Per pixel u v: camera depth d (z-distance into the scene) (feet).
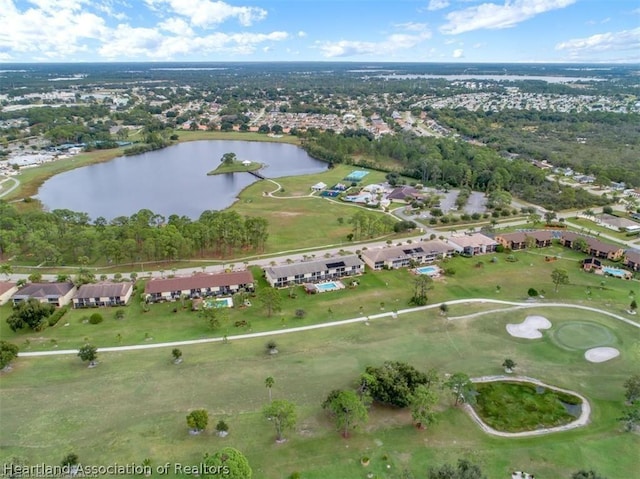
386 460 230.89
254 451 235.61
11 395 276.62
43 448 236.22
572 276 456.04
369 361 314.76
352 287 430.20
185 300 407.23
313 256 504.84
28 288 397.39
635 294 416.87
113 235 487.20
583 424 260.21
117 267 474.90
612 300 404.98
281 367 307.17
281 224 614.34
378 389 268.00
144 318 374.63
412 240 557.74
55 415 259.80
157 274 458.50
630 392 272.51
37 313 351.87
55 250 470.80
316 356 320.50
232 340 341.82
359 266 459.32
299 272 439.63
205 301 390.42
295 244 543.39
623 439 248.52
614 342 341.00
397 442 243.81
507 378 299.38
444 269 466.70
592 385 294.46
